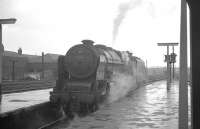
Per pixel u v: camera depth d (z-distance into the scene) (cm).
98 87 1814
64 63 1822
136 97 2355
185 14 778
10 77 5853
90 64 1777
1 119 1185
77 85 1752
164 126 1163
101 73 1873
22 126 1345
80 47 1803
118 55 2448
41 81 3916
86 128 1144
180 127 774
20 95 2105
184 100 774
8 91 2367
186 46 777
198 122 555
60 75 1802
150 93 2714
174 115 1437
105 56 1983
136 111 1579
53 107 1730
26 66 6456
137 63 3266
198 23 549
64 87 1773
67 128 1155
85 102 1672
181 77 777
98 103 1802
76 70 1789
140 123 1232
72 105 1689
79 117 1656
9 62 5881
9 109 1288
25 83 3362
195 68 556
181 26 779
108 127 1156
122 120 1308
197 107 557
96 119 1344
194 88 557
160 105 1831
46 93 2308
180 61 779
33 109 1459
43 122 1520
